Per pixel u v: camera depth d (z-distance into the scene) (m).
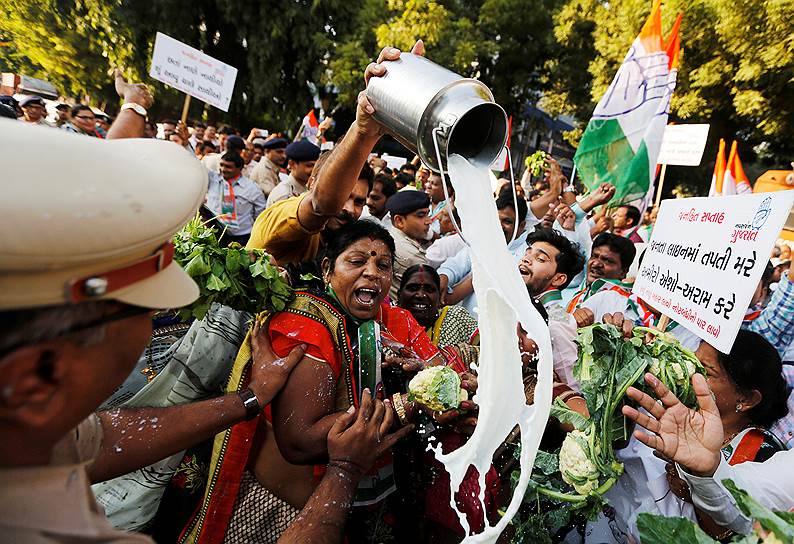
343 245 1.85
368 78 1.62
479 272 1.32
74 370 0.72
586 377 1.55
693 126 5.76
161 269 0.80
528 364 2.15
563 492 1.60
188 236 1.69
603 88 13.84
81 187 0.64
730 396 1.83
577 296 3.85
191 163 0.86
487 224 1.40
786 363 2.82
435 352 2.14
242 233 5.86
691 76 12.44
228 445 1.71
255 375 1.60
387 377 1.95
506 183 5.11
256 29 17.67
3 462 0.71
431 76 1.48
